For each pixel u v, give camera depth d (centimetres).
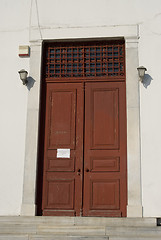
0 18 719
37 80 690
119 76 692
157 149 641
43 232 580
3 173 660
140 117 655
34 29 708
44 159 678
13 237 564
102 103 687
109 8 700
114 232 567
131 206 623
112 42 706
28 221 605
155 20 689
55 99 698
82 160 670
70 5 709
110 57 704
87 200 655
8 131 674
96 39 698
